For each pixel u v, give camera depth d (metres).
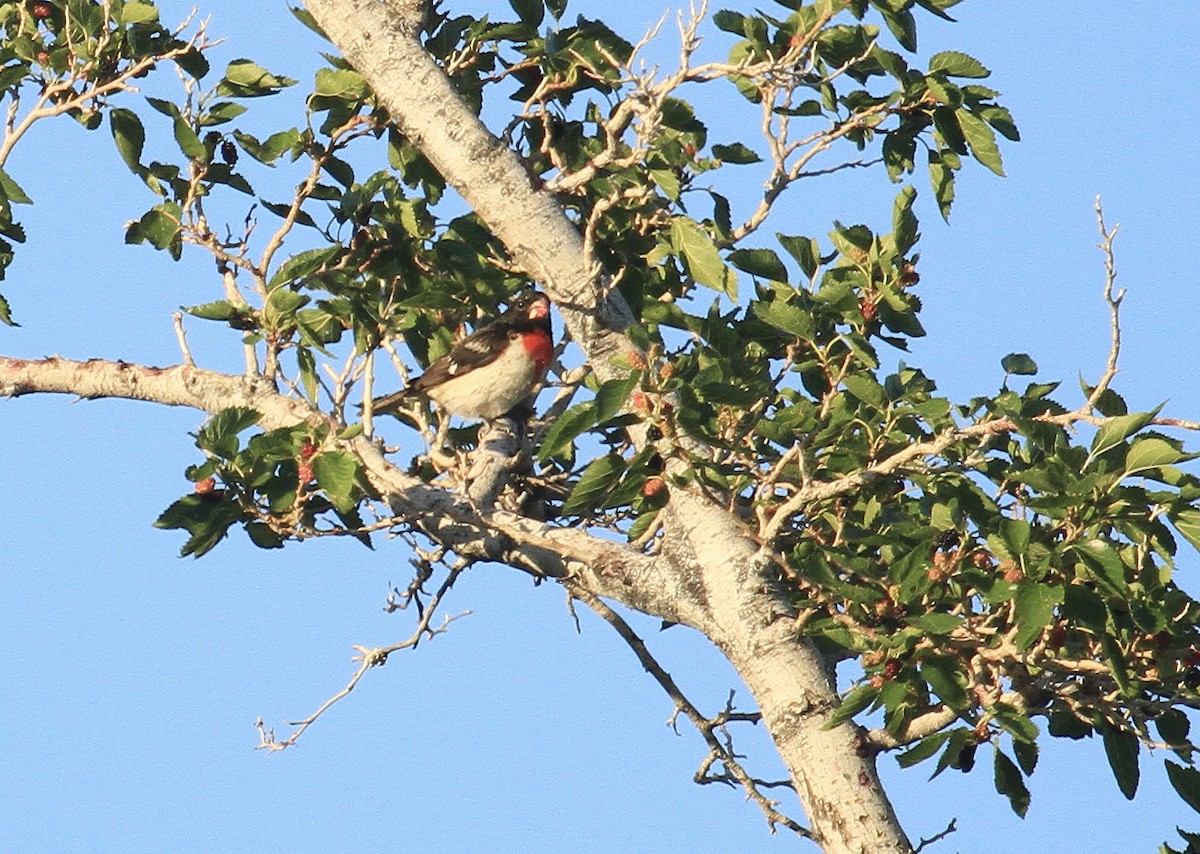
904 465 11.17
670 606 12.22
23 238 13.78
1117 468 10.12
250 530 12.31
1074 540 10.15
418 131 12.85
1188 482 10.00
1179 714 10.84
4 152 13.12
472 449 15.07
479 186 12.71
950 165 13.52
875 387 11.28
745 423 11.71
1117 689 10.88
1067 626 10.88
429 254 13.54
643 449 11.10
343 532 12.37
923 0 13.05
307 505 12.66
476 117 12.88
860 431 11.87
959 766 11.39
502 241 12.98
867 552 11.91
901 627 10.80
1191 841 10.75
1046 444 10.27
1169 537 10.59
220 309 12.83
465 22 13.44
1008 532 10.09
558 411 14.30
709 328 11.74
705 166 13.43
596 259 12.44
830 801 11.63
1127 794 10.86
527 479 14.41
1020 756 11.16
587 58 12.98
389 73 12.90
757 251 12.35
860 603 11.02
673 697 13.59
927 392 12.03
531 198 12.65
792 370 12.18
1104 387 9.96
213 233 13.09
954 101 12.90
